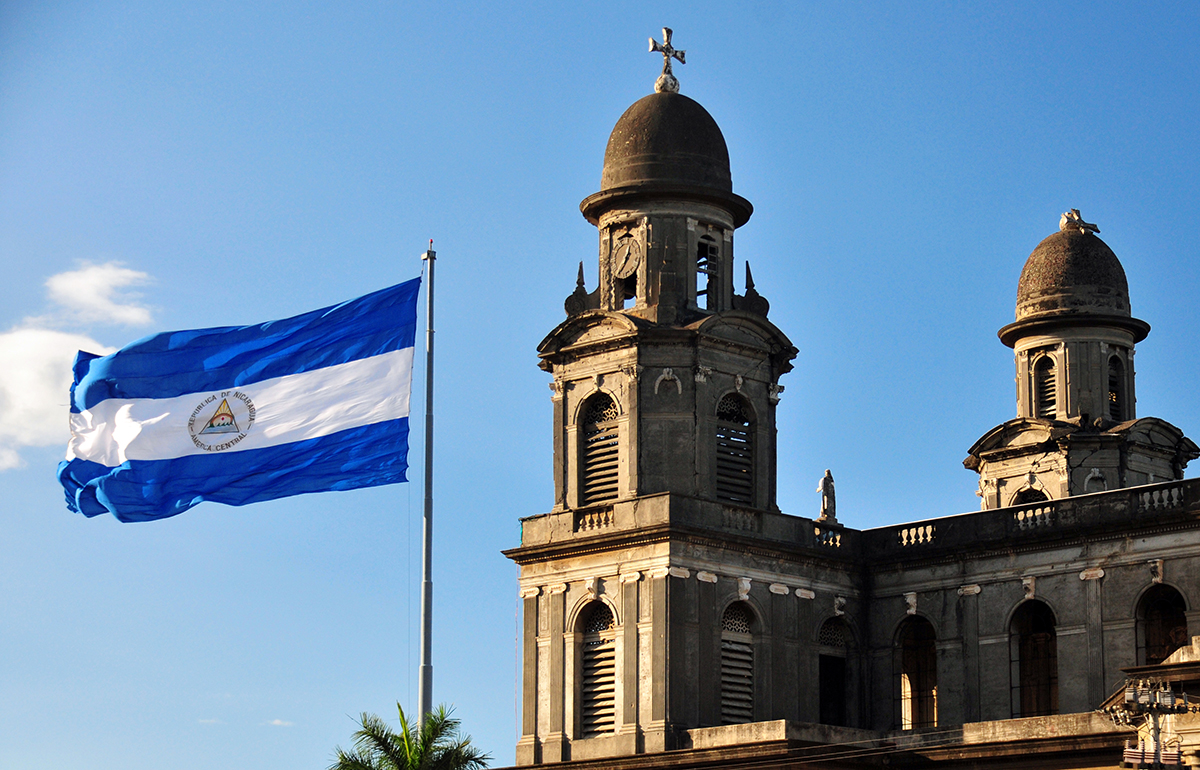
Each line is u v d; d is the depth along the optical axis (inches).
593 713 2640.3
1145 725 2043.6
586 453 2746.1
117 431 2010.3
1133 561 2518.5
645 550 2608.3
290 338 2006.6
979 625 2659.9
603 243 2797.7
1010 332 3223.4
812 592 2726.4
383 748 2082.9
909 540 2758.4
